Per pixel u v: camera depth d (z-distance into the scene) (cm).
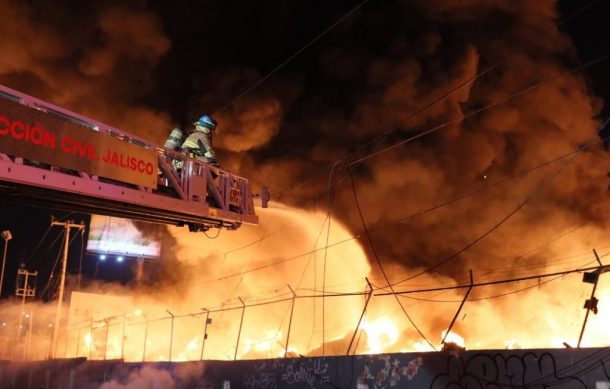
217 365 1556
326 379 1258
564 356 907
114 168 840
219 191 1091
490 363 986
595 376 870
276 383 1378
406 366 1105
